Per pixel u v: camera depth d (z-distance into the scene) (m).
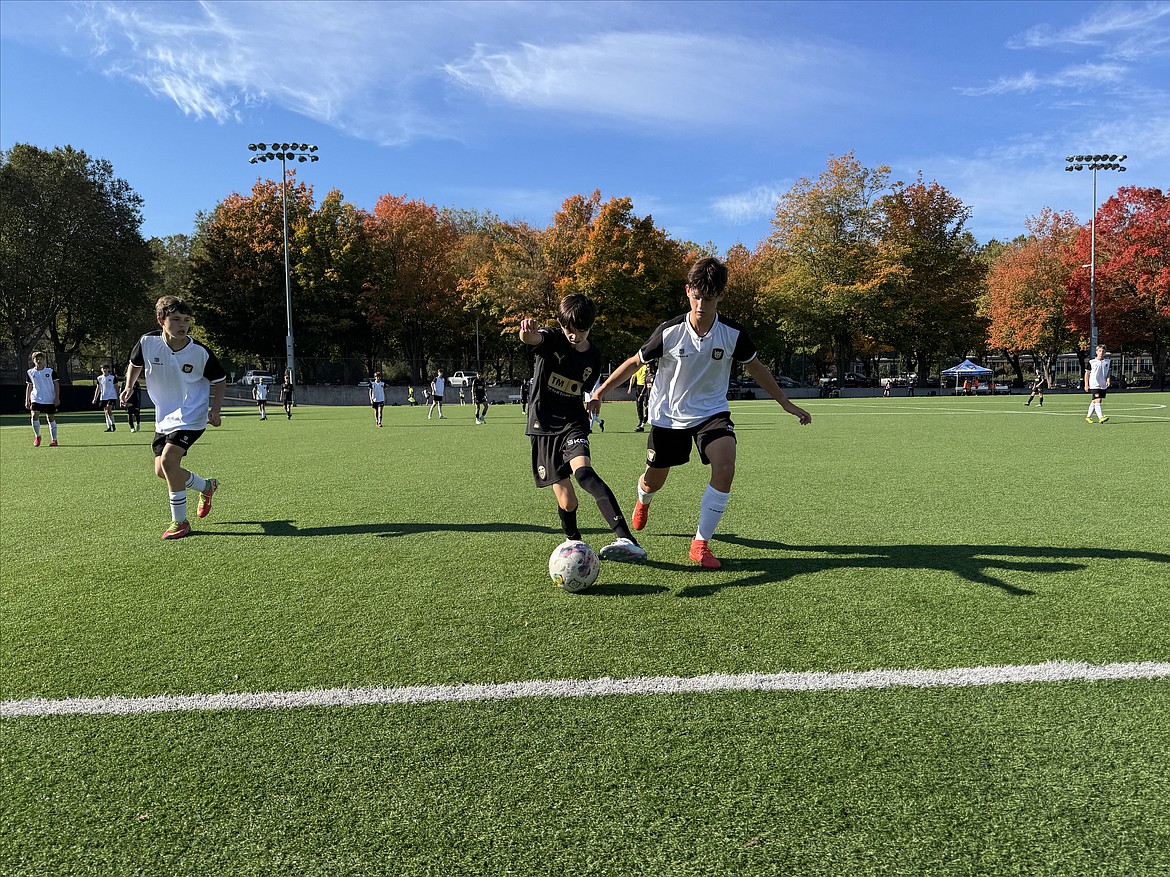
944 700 2.46
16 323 41.84
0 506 6.52
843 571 4.03
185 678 2.73
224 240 46.94
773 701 2.48
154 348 5.09
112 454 11.46
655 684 2.62
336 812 1.90
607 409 29.95
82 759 2.18
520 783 2.01
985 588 3.69
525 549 4.70
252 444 13.07
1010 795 1.92
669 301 45.91
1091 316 40.41
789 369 58.97
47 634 3.20
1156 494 6.48
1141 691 2.51
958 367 47.91
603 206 42.12
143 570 4.24
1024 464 8.72
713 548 4.63
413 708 2.46
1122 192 44.94
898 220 46.94
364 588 3.85
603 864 1.68
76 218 40.59
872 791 1.95
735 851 1.72
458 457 10.64
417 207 50.09
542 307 44.06
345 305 47.94
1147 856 1.68
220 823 1.86
